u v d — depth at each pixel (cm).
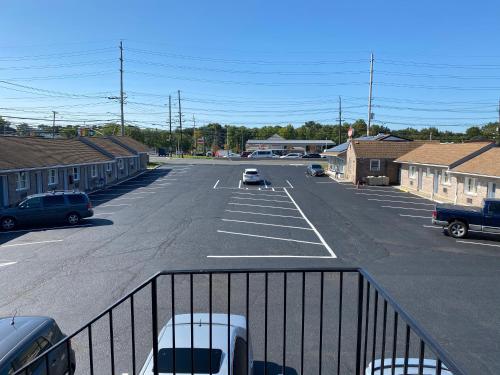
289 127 12975
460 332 931
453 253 1623
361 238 1867
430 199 3145
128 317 992
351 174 4362
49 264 1459
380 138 5053
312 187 3919
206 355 568
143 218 2342
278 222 2230
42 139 3594
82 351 833
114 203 2931
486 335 917
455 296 1151
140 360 790
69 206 2170
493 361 808
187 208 2691
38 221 2116
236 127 14275
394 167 4153
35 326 659
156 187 3888
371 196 3322
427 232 2008
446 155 3156
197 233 1947
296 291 1162
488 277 1323
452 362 206
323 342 870
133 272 1362
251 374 623
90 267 1419
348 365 778
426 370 569
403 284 1249
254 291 1162
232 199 3111
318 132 12888
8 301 1117
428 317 1009
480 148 2830
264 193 3475
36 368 608
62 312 1042
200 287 1198
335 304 1073
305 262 1483
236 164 6669
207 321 663
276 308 1044
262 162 7138
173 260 1504
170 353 573
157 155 9919
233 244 1738
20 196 2672
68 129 9194
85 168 3675
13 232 2027
